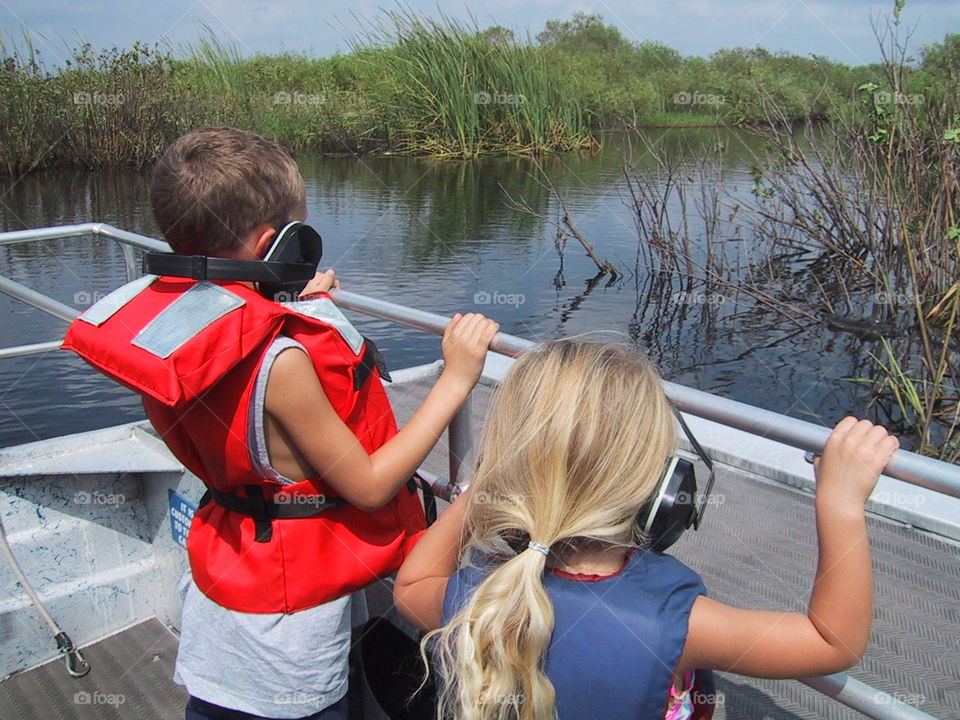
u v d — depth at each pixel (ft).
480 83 61.72
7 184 51.11
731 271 31.32
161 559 7.52
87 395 20.49
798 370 23.00
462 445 5.20
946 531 4.41
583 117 63.46
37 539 7.09
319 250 4.30
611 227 39.78
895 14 25.55
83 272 29.73
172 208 4.08
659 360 23.86
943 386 21.30
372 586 5.71
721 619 3.37
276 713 4.31
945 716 3.88
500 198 47.11
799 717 4.25
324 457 4.02
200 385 3.70
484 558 3.82
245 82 67.10
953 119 24.70
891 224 26.63
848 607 3.31
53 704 6.69
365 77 66.08
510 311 28.07
